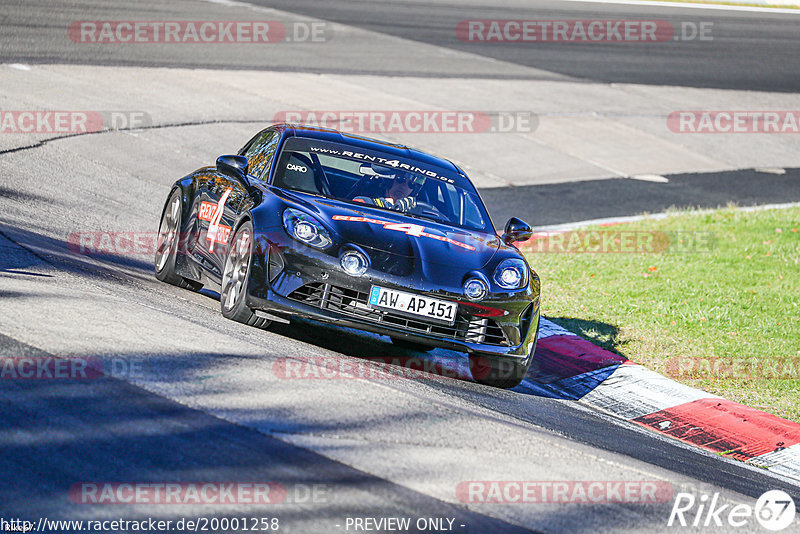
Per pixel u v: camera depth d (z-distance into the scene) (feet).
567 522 48.70
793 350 104.83
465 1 404.98
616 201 184.85
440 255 77.61
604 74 302.86
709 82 312.91
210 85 210.59
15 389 52.31
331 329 86.63
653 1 467.93
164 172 148.77
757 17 456.86
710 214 176.55
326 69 248.11
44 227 103.71
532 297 79.71
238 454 48.60
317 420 55.47
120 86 194.70
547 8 410.52
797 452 80.18
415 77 256.93
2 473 43.04
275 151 88.38
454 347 75.87
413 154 95.04
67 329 64.13
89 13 261.65
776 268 139.74
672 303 119.44
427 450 54.60
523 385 87.35
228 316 78.59
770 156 242.99
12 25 229.66
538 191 183.73
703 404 86.43
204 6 304.91
